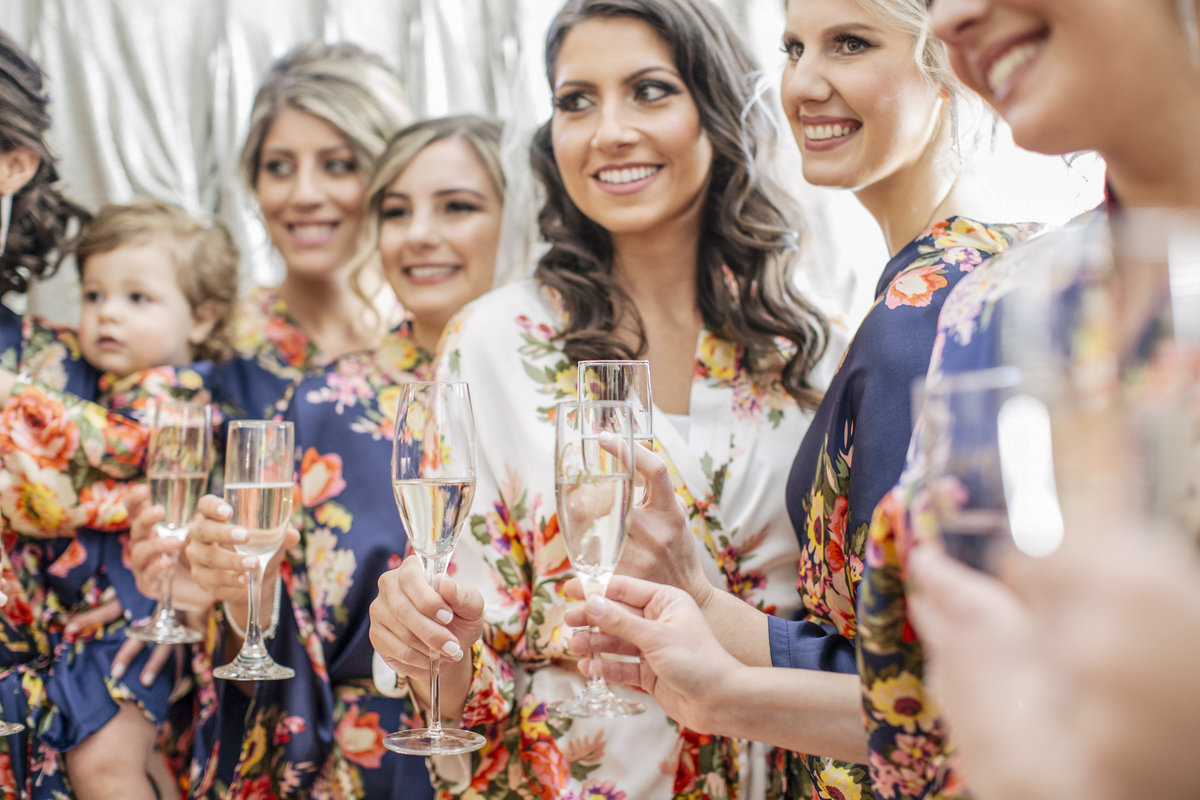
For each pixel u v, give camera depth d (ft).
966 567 1.54
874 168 4.17
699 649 3.04
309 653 5.26
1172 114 1.97
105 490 6.05
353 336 7.91
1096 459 1.36
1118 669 1.22
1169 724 1.20
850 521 3.55
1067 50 1.98
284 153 7.49
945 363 2.35
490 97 8.32
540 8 8.18
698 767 4.45
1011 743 1.34
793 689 3.00
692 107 4.97
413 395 3.40
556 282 5.20
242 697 5.40
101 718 5.58
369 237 7.41
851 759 2.98
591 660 3.42
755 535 4.75
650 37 4.91
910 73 4.03
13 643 5.73
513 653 4.63
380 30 8.59
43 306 8.52
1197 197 2.03
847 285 5.77
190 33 8.66
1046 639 1.36
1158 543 1.26
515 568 4.70
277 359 7.46
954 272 3.67
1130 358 1.46
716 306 5.20
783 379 5.08
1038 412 1.46
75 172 8.57
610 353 4.97
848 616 3.75
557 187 5.44
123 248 6.87
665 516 3.66
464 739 3.49
